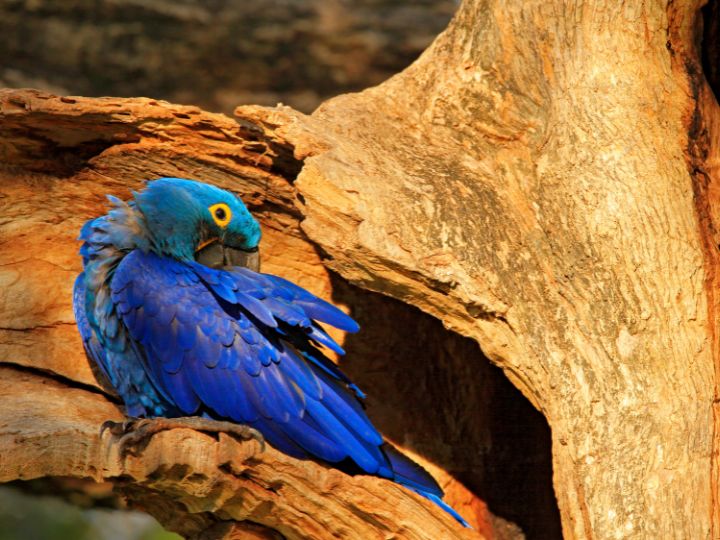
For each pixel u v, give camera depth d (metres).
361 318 10.62
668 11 9.18
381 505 8.04
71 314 9.84
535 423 10.58
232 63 14.97
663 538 7.56
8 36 14.33
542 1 9.49
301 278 10.61
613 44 9.19
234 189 10.29
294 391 8.41
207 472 7.68
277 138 9.56
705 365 8.16
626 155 8.83
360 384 10.54
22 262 9.76
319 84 15.43
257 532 8.44
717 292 8.50
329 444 8.31
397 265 8.68
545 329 8.45
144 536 16.81
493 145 9.61
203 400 8.47
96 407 9.41
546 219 8.87
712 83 9.79
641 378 8.10
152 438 7.70
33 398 9.21
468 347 10.70
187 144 10.06
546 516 10.43
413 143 9.70
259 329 8.59
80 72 14.80
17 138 9.66
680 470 7.75
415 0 15.44
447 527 8.16
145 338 8.62
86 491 13.82
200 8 14.48
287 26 14.78
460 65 9.84
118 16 14.39
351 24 14.98
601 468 7.87
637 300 8.35
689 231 8.58
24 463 7.86
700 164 9.02
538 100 9.51
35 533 16.38
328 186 8.89
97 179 10.16
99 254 9.08
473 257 8.70
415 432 10.49
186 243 9.41
